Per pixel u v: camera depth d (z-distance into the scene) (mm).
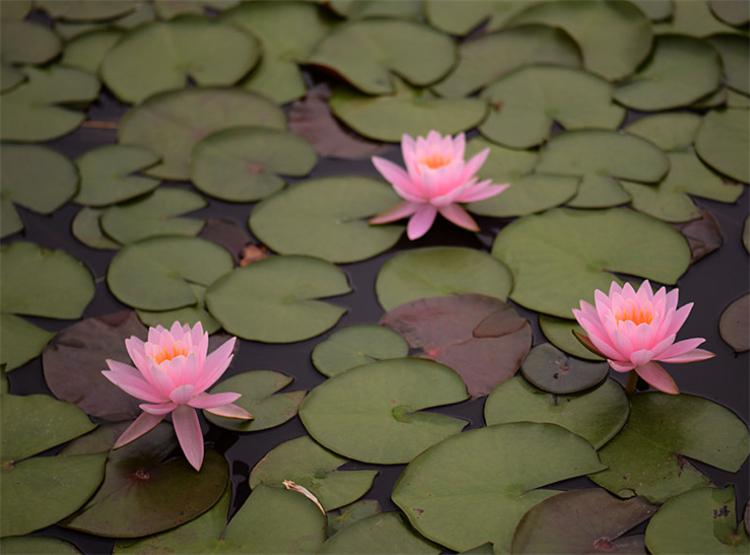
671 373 1971
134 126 2783
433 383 1933
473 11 3201
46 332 2148
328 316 2143
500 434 1788
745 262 2240
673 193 2453
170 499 1736
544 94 2832
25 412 1928
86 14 3287
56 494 1746
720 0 3148
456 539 1610
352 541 1616
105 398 1971
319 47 3018
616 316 1864
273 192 2547
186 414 1836
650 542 1586
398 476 1762
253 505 1700
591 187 2475
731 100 2775
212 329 2115
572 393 1903
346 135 2750
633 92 2830
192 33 3107
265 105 2844
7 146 2717
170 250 2344
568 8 3113
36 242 2408
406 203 2424
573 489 1708
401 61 2988
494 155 2621
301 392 1954
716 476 1728
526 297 2154
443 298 2164
